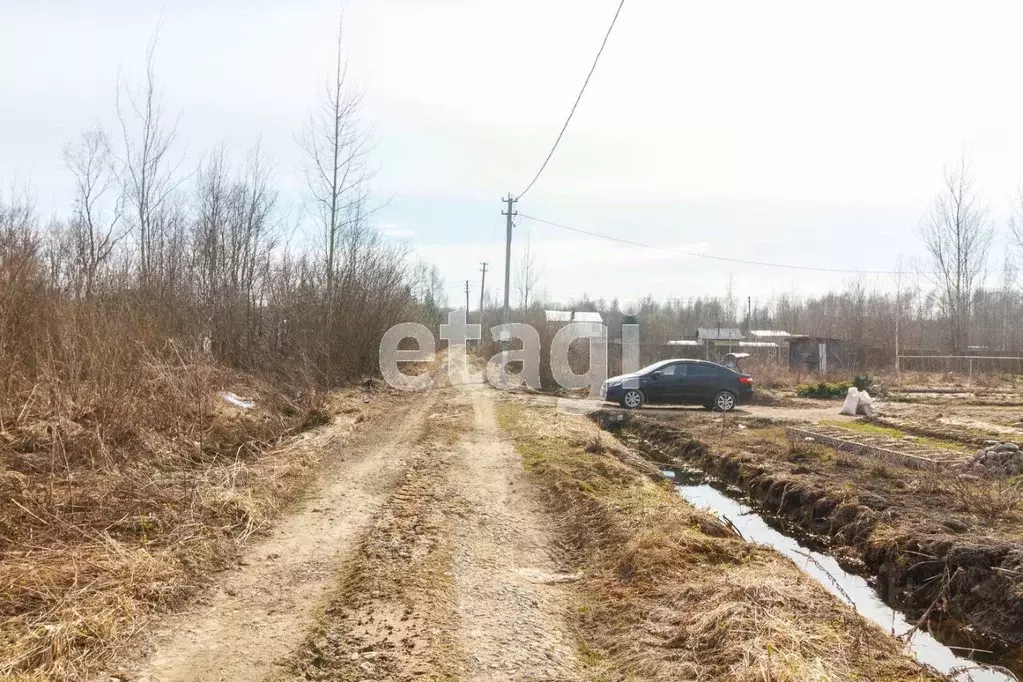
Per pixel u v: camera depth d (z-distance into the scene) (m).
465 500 8.99
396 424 14.75
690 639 5.13
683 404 19.98
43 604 5.17
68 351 10.21
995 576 6.74
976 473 10.44
